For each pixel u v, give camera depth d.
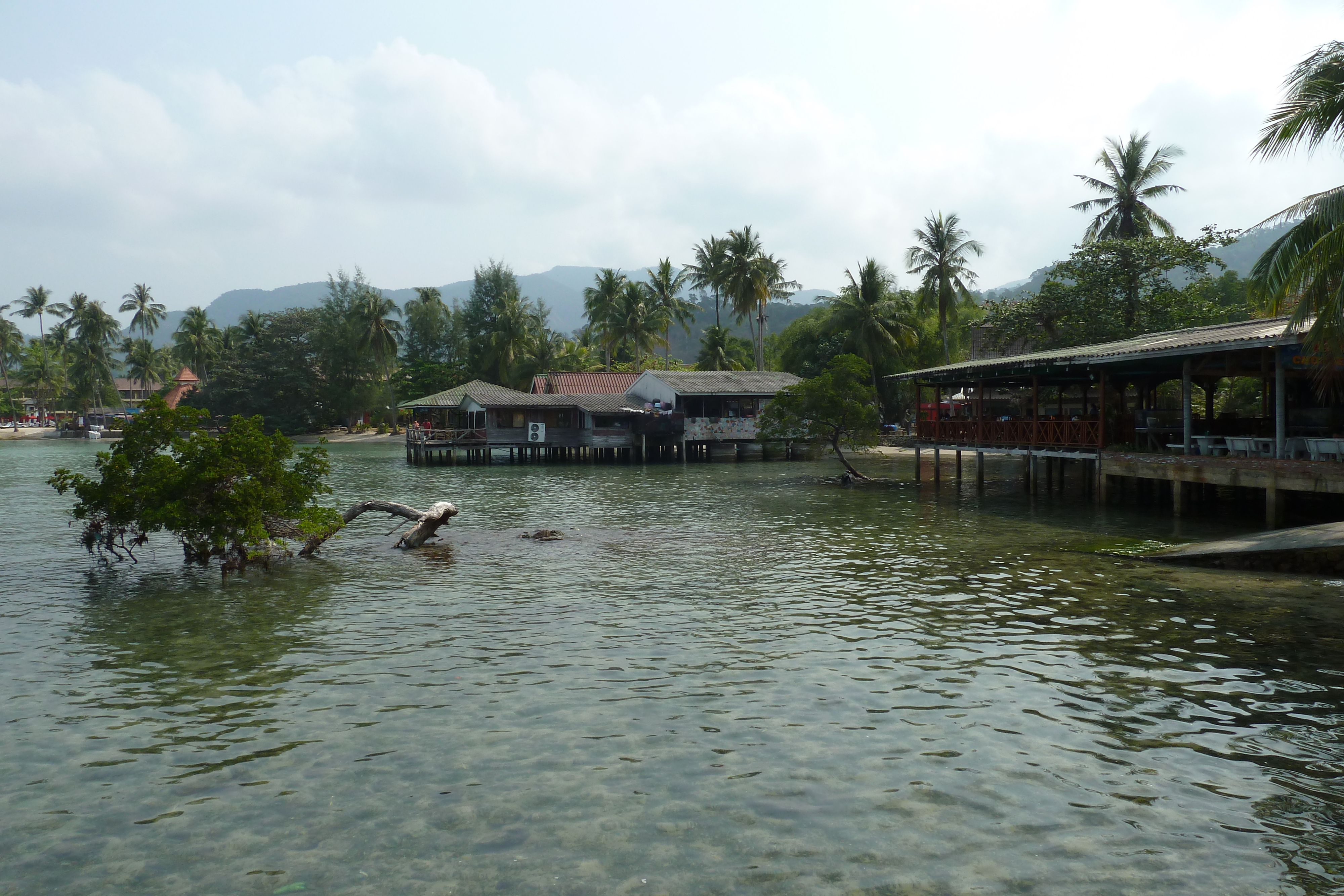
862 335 59.06
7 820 6.45
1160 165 43.16
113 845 6.09
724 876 5.60
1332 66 14.97
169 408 17.53
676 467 45.09
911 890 5.41
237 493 16.28
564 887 5.50
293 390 84.50
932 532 20.52
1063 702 8.65
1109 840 5.98
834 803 6.58
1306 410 21.83
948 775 7.02
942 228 57.22
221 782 7.07
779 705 8.71
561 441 50.28
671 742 7.78
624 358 90.38
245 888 5.53
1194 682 9.14
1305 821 6.18
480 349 82.94
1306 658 9.87
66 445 80.06
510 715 8.49
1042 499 27.30
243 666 10.20
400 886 5.53
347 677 9.74
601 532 21.25
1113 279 40.66
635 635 11.42
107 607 13.36
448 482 37.12
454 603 13.46
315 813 6.52
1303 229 15.64
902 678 9.48
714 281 68.81
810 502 27.70
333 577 15.73
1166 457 21.48
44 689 9.40
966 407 42.94
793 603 13.22
